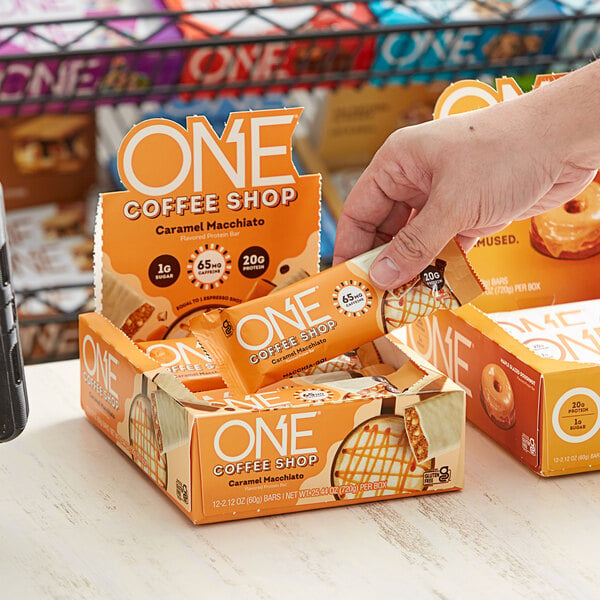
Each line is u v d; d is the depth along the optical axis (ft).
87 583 4.19
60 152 6.23
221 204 4.72
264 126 4.70
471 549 4.30
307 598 4.16
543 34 5.94
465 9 5.89
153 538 4.33
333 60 5.80
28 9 5.56
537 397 4.48
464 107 4.79
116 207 4.66
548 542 4.32
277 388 4.54
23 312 5.91
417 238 4.45
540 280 4.96
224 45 5.58
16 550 4.29
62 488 4.51
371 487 4.42
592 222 4.94
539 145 4.46
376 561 4.26
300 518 4.40
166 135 4.65
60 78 5.56
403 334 5.00
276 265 4.80
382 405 4.38
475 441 4.69
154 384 4.41
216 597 4.16
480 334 4.65
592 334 4.68
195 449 4.30
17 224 6.19
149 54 5.61
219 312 4.54
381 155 4.60
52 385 4.99
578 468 4.53
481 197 4.45
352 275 4.53
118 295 4.72
